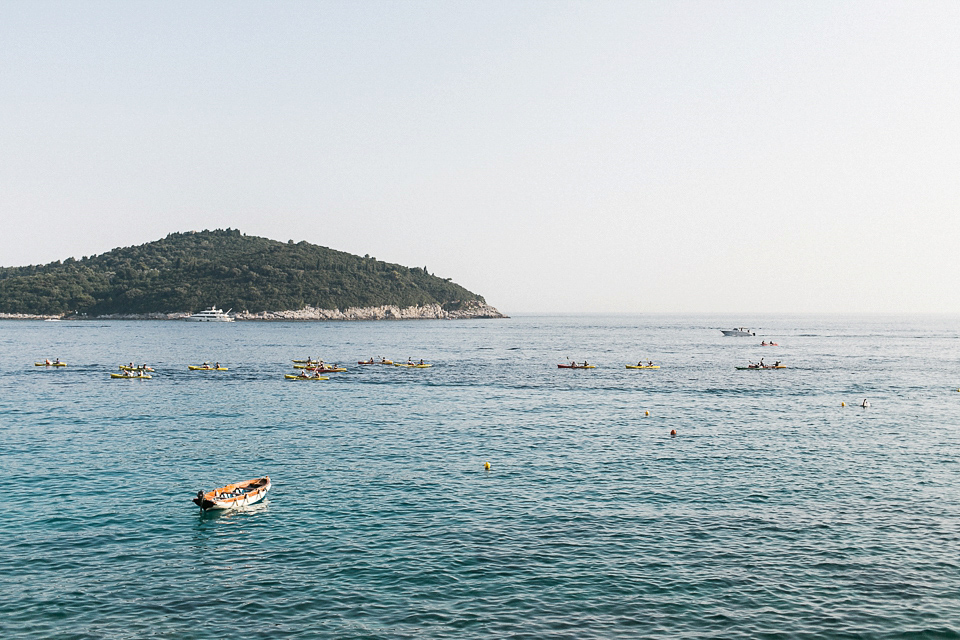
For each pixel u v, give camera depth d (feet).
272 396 296.92
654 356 554.05
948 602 94.89
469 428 219.00
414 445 192.13
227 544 115.85
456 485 150.61
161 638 85.66
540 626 88.69
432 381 359.46
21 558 109.40
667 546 114.52
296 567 106.42
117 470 162.81
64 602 94.79
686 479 155.74
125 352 560.61
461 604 94.53
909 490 147.02
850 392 316.60
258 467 166.61
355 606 94.07
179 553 111.96
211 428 217.77
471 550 112.88
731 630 87.76
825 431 214.90
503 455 179.73
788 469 164.96
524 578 102.47
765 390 323.16
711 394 307.37
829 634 86.84
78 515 129.90
